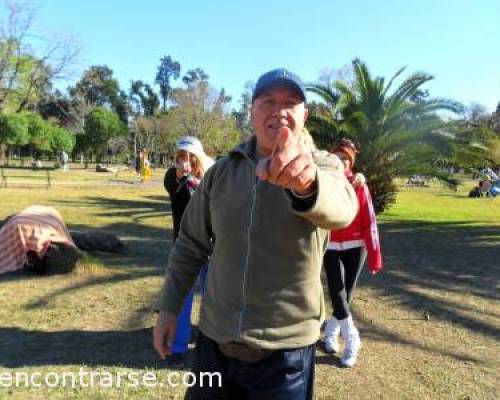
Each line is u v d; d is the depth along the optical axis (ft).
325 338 14.56
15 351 13.66
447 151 54.19
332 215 5.01
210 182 6.77
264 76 6.08
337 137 55.31
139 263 24.62
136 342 14.49
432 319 18.06
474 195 96.58
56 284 20.13
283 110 5.99
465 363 14.12
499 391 12.43
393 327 17.02
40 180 85.56
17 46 104.99
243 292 6.23
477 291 22.39
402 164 56.03
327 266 13.70
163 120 191.21
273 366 6.24
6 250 21.93
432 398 11.94
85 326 15.69
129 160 199.72
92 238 26.48
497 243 37.17
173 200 13.53
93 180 94.53
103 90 264.31
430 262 29.01
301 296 6.19
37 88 114.73
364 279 23.79
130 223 39.52
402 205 71.56
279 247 6.06
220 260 6.45
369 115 55.62
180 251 7.48
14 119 131.75
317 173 4.70
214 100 175.11
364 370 13.35
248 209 6.14
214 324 6.48
